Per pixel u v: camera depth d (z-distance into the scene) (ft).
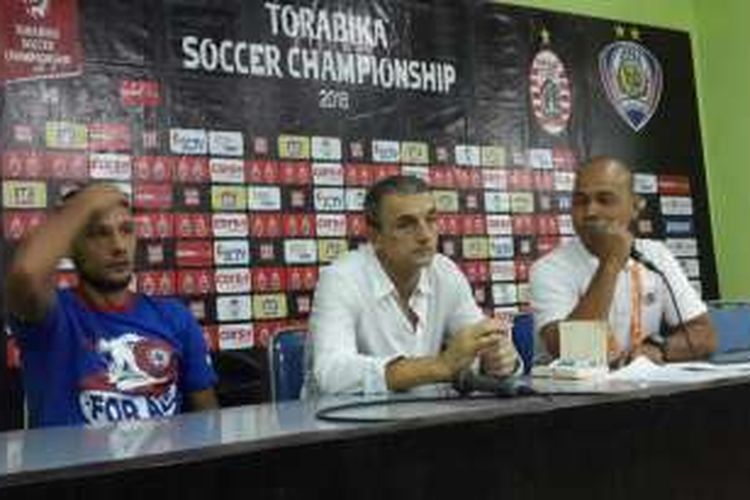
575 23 11.88
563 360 5.70
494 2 11.24
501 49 11.24
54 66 8.43
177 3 9.11
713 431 4.82
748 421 5.01
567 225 11.51
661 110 12.50
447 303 7.09
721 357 7.24
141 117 8.84
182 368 6.60
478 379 4.81
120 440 3.47
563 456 4.18
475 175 10.87
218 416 4.33
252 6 9.53
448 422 3.82
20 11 8.30
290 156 9.64
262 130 9.49
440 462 3.78
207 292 9.03
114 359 6.18
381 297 6.74
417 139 10.50
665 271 7.73
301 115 9.74
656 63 12.53
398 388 5.44
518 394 4.56
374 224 6.73
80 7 8.60
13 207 8.11
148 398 6.23
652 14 12.60
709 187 12.78
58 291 6.23
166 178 8.91
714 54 12.76
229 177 9.25
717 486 4.82
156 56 8.96
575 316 7.21
